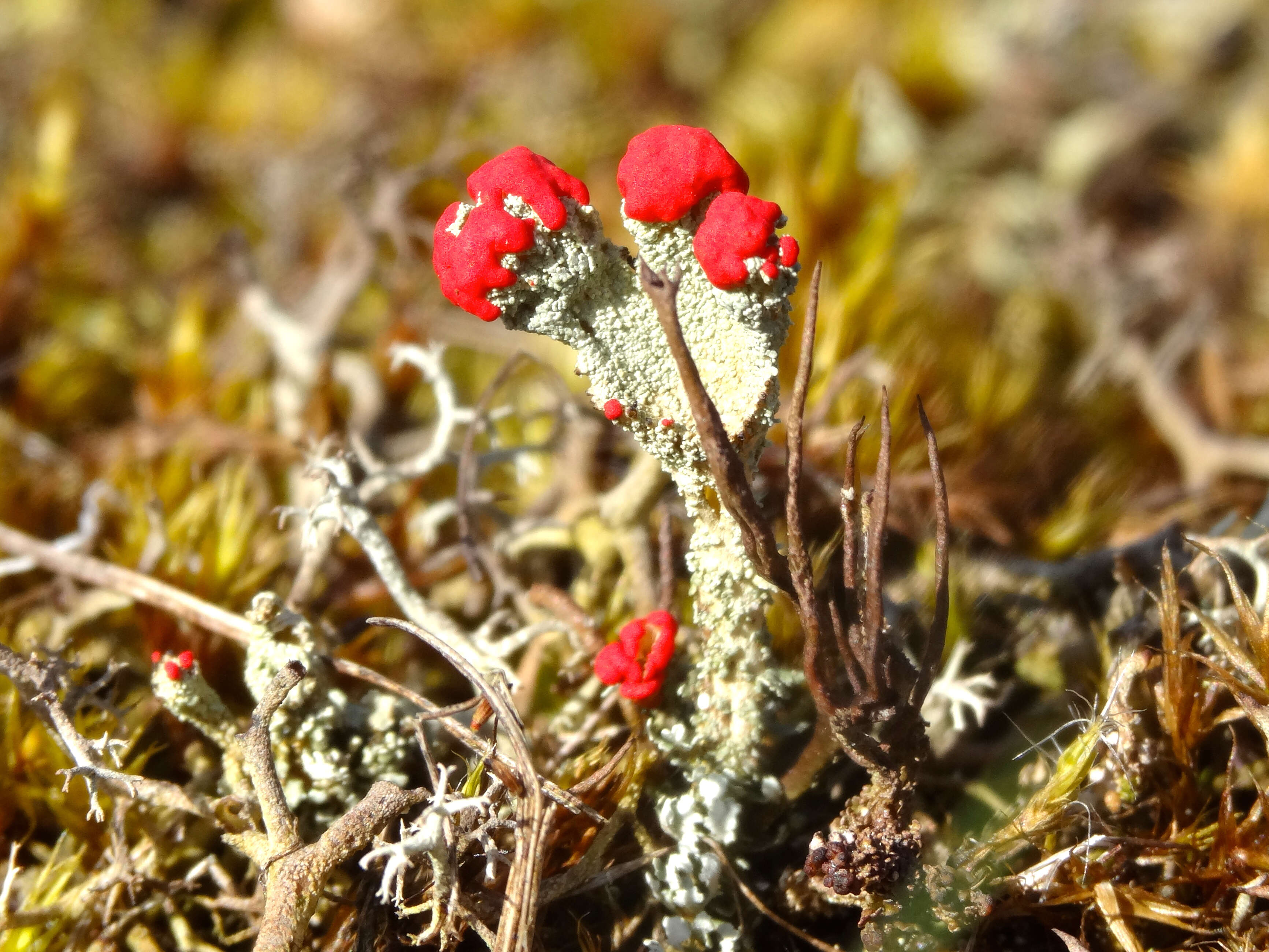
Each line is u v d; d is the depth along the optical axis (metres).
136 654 0.09
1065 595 0.09
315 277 0.13
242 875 0.08
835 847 0.07
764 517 0.06
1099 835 0.07
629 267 0.07
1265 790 0.07
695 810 0.07
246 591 0.09
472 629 0.09
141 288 0.13
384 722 0.07
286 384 0.10
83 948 0.07
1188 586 0.08
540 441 0.10
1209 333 0.12
